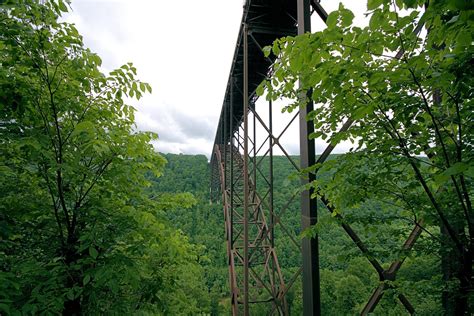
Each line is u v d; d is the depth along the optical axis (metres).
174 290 3.95
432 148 2.19
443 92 1.86
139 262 3.73
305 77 2.06
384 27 1.53
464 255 2.09
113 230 3.19
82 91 3.17
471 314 2.11
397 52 2.05
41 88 2.69
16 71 2.65
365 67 1.78
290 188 27.27
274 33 8.85
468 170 1.20
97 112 3.40
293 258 27.27
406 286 2.50
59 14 2.57
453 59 1.61
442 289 2.23
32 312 2.14
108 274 2.56
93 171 3.47
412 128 2.14
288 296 25.61
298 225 28.09
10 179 3.04
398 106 1.87
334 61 1.71
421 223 2.78
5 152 2.82
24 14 2.51
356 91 1.92
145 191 4.59
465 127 1.92
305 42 1.67
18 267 2.51
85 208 3.18
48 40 2.74
